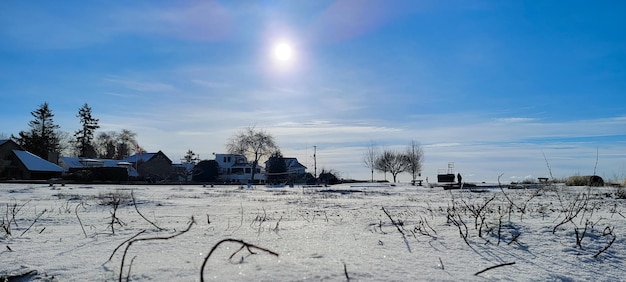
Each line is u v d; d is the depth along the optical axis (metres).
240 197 20.95
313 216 9.05
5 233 5.59
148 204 13.62
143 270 3.30
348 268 3.32
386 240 4.72
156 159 80.31
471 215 7.19
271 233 5.30
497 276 3.26
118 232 5.55
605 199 13.05
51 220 7.62
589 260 3.84
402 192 28.67
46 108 78.25
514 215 6.79
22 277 3.22
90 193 21.06
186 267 3.36
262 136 81.31
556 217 6.45
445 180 48.19
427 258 3.80
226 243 4.44
